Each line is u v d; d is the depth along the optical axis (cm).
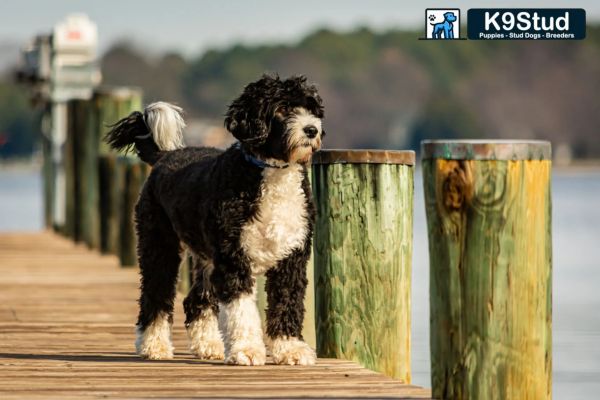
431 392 869
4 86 11725
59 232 2744
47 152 2881
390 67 12212
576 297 2006
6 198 6228
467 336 807
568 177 10325
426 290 2058
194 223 1050
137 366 1045
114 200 2161
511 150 787
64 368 1034
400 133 12025
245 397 901
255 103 1004
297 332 1045
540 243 796
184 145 1178
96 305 1533
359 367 1031
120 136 1184
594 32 11950
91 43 2652
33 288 1720
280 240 1009
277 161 1003
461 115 11769
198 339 1104
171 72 11556
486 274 797
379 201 1069
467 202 795
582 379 1315
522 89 11919
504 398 805
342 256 1072
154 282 1109
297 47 12519
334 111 12119
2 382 961
